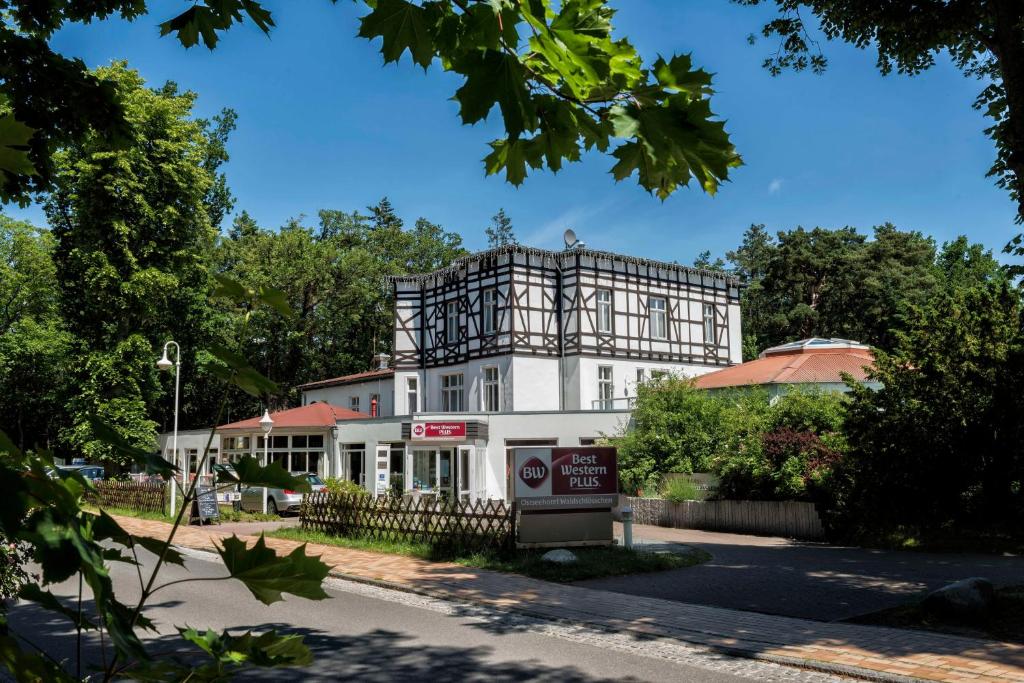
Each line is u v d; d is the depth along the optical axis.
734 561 14.20
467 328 33.72
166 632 8.16
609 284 33.09
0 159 1.16
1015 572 12.25
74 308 32.88
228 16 2.34
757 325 59.00
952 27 11.69
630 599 10.51
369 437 31.89
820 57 13.46
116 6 4.14
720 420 23.97
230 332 39.75
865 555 14.88
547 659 7.44
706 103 1.47
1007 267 12.07
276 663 1.52
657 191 1.62
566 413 29.42
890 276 48.88
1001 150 12.03
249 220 55.12
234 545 1.37
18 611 8.93
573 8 1.55
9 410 38.97
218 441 37.66
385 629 8.81
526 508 14.57
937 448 16.36
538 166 1.81
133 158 30.94
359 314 48.41
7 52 3.89
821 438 19.19
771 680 6.70
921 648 7.50
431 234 59.84
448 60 1.77
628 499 23.31
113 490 26.16
